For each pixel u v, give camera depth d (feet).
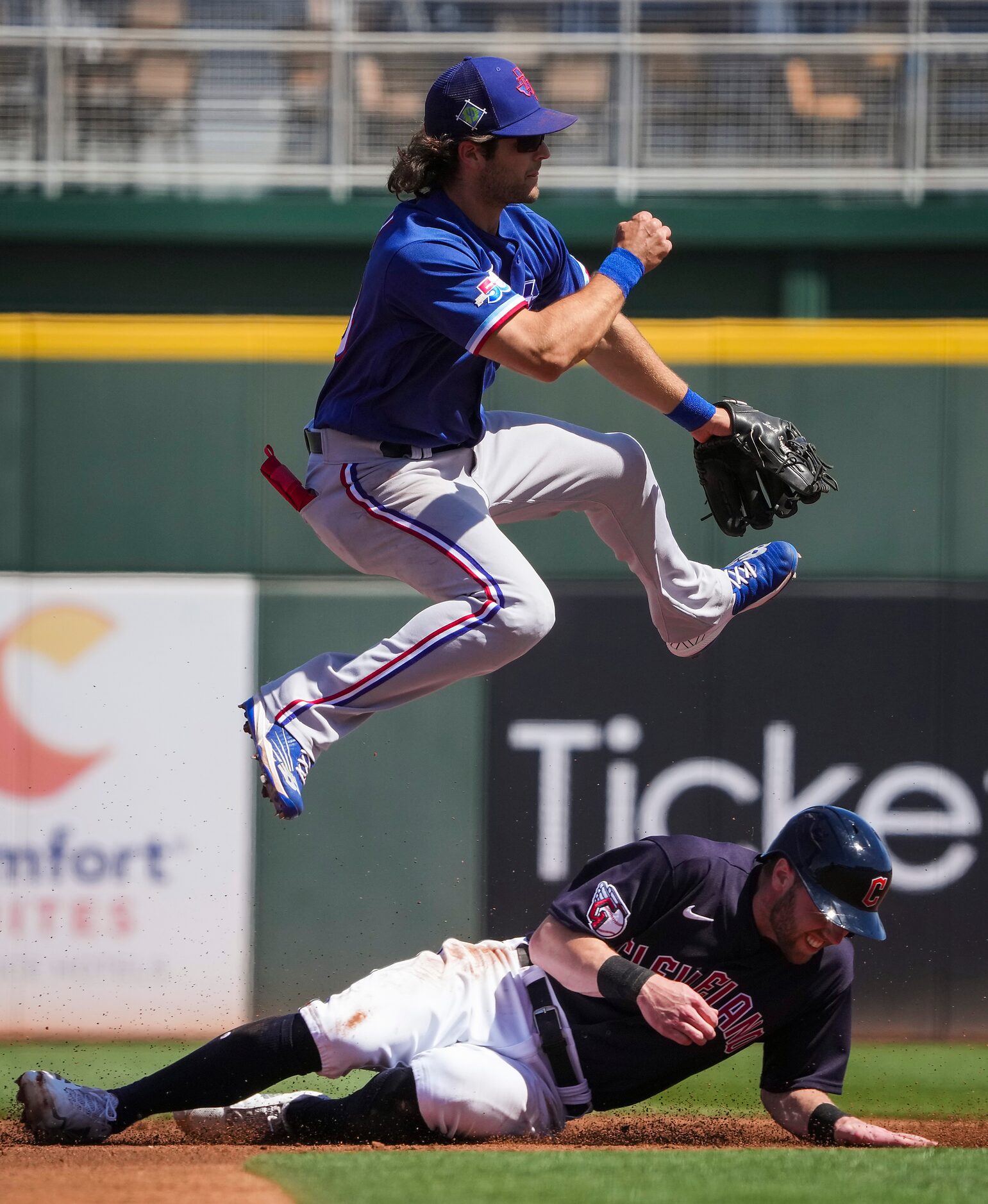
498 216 37.88
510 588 36.32
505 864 76.33
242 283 92.79
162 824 75.97
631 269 37.42
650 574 43.39
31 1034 74.18
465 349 36.58
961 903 75.61
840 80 95.25
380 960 75.61
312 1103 41.47
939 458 77.87
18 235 91.20
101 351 78.28
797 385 78.18
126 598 77.36
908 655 77.20
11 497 77.77
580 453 40.86
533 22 96.68
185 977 75.10
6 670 76.69
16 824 75.72
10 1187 30.76
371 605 77.61
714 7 96.53
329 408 38.01
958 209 91.09
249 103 96.17
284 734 35.91
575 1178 31.83
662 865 39.73
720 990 39.91
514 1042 40.86
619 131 95.14
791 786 76.59
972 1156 35.55
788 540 77.66
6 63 94.68
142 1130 44.21
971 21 96.02
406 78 96.12
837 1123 40.34
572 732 76.84
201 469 78.02
